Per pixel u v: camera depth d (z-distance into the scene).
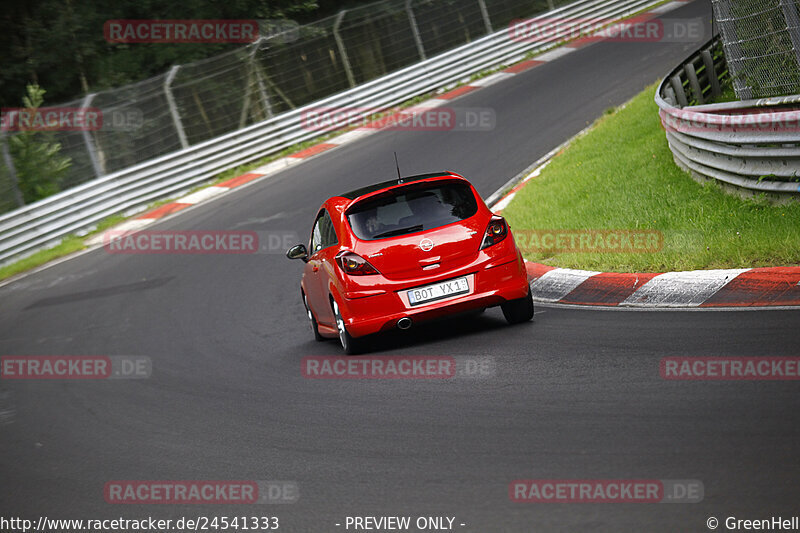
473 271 27.94
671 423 17.38
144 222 73.44
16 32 110.50
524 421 19.27
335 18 106.50
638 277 30.44
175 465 21.84
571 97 78.50
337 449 20.16
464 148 70.88
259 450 21.47
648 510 13.98
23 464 24.97
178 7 111.12
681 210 36.97
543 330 27.56
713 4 43.28
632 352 22.98
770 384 18.50
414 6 106.94
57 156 80.25
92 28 109.06
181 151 81.69
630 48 92.94
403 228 28.12
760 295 25.75
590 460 16.38
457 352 27.02
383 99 94.19
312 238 34.38
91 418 29.14
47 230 72.06
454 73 99.00
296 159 84.06
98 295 54.03
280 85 98.25
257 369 31.58
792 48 39.28
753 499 13.66
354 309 27.89
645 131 55.06
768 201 33.19
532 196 50.47
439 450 18.59
